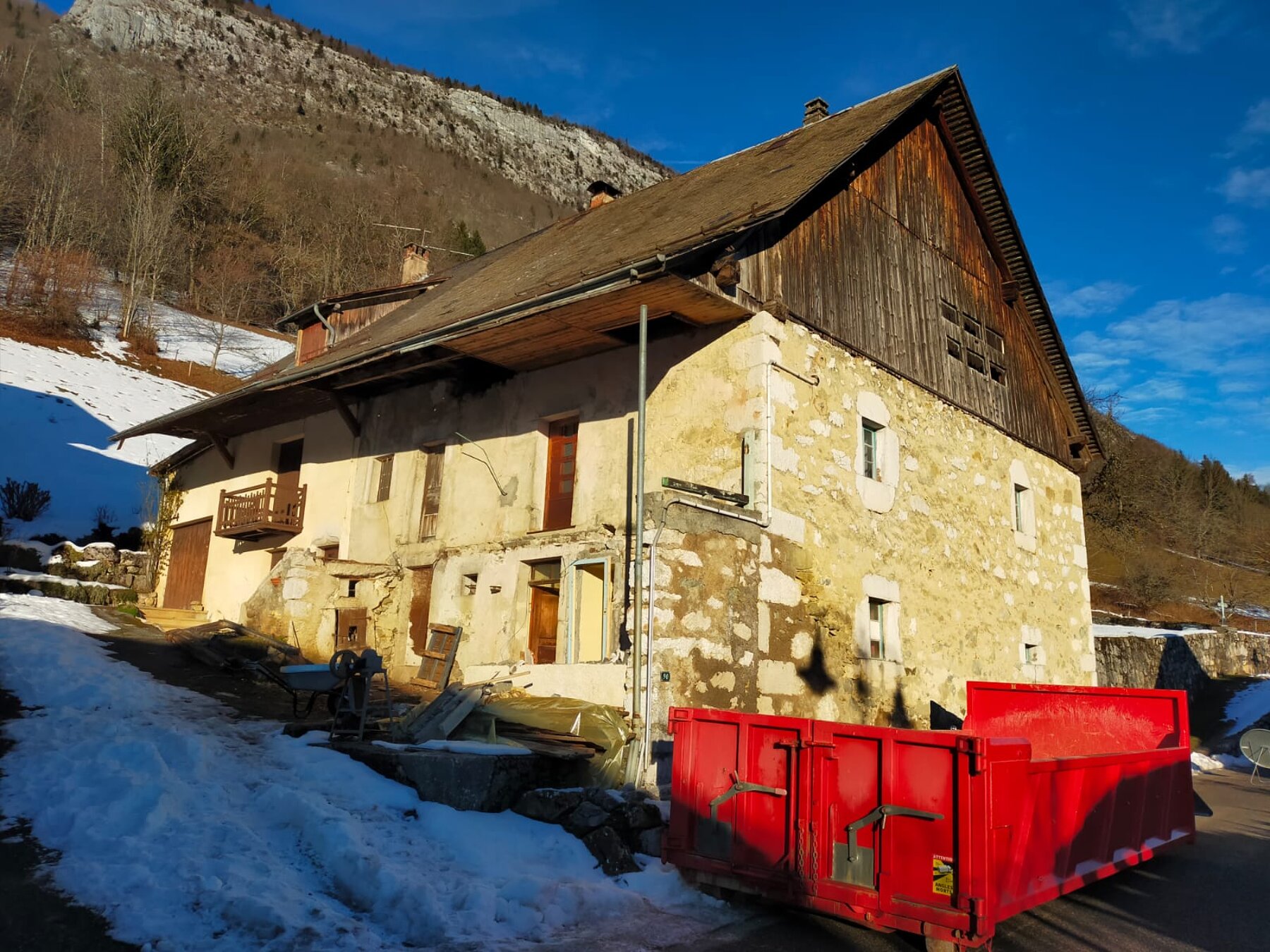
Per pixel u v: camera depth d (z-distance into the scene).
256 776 7.68
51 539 22.92
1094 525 43.41
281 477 19.94
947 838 5.02
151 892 5.35
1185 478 59.09
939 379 15.69
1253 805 11.95
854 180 14.60
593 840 6.94
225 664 12.42
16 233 49.91
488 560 14.25
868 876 5.29
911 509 14.22
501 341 12.98
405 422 16.66
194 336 48.47
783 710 11.20
